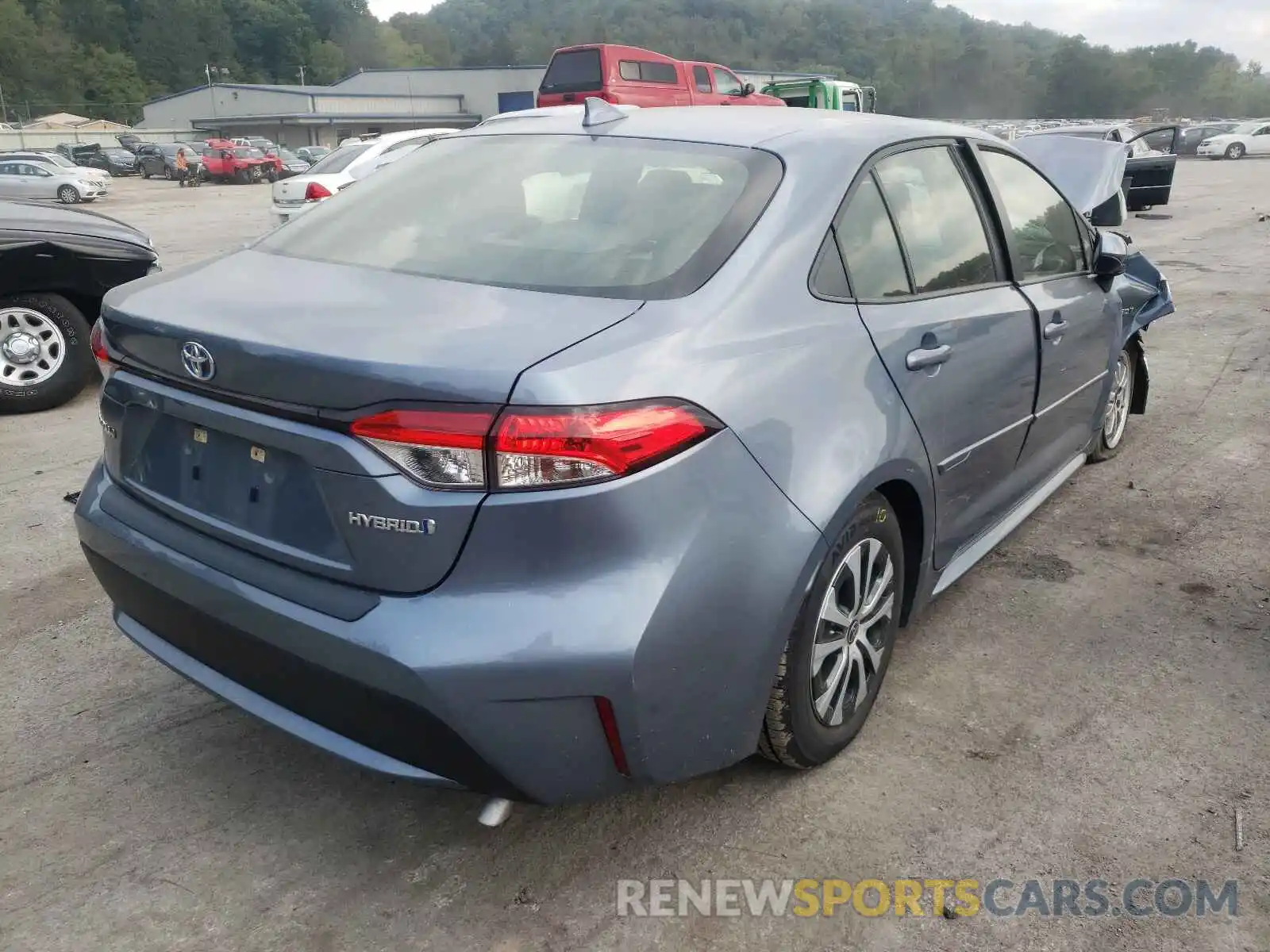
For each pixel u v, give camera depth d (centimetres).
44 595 386
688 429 211
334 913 234
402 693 204
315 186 1345
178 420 243
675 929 230
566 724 208
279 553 223
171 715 311
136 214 2344
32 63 11725
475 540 200
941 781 279
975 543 354
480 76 8325
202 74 13912
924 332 285
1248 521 458
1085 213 599
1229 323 876
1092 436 462
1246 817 266
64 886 242
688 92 2073
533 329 214
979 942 228
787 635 237
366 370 201
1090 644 352
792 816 265
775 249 250
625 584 205
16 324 619
